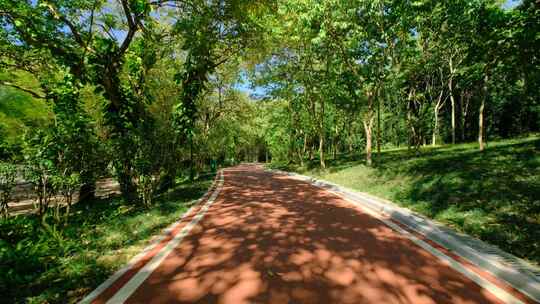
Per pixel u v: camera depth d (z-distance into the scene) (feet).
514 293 10.55
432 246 15.58
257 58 48.49
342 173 52.37
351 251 14.84
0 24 27.91
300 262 13.38
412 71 53.26
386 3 43.68
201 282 11.41
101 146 25.82
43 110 41.98
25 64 35.40
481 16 30.07
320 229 18.99
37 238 18.56
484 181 25.91
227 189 41.16
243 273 12.22
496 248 14.16
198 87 36.27
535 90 29.35
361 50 49.85
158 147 29.04
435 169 35.27
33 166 21.90
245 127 112.57
